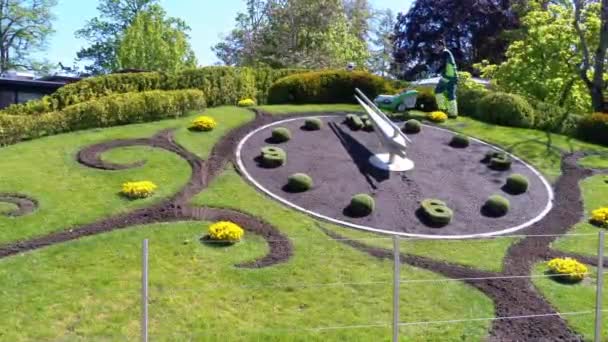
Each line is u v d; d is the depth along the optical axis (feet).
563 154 80.18
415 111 95.20
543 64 109.91
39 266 45.14
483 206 63.77
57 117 77.20
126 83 90.33
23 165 64.80
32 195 57.52
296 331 38.63
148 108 82.33
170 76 93.56
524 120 90.38
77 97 85.87
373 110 76.28
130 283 43.37
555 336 40.22
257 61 158.20
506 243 55.98
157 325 38.60
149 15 179.11
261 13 174.29
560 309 43.68
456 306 43.21
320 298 43.16
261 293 43.32
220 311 40.70
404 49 191.72
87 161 66.18
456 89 96.37
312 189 63.87
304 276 46.01
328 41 155.63
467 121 91.71
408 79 191.01
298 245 51.49
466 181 69.26
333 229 56.03
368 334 38.70
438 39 183.93
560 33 107.96
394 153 70.33
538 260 52.49
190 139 74.23
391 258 50.57
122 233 50.98
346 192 63.93
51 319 38.55
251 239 51.75
